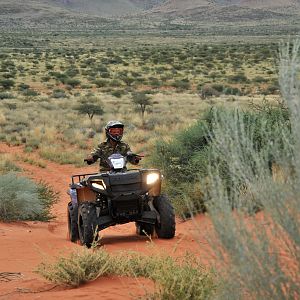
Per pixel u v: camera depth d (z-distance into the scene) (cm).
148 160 2000
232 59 16538
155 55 17788
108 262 769
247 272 332
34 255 1017
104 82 10931
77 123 5934
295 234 330
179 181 1805
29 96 8944
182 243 1138
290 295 332
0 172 3259
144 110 6975
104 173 1243
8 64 14238
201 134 1919
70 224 1359
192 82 11656
